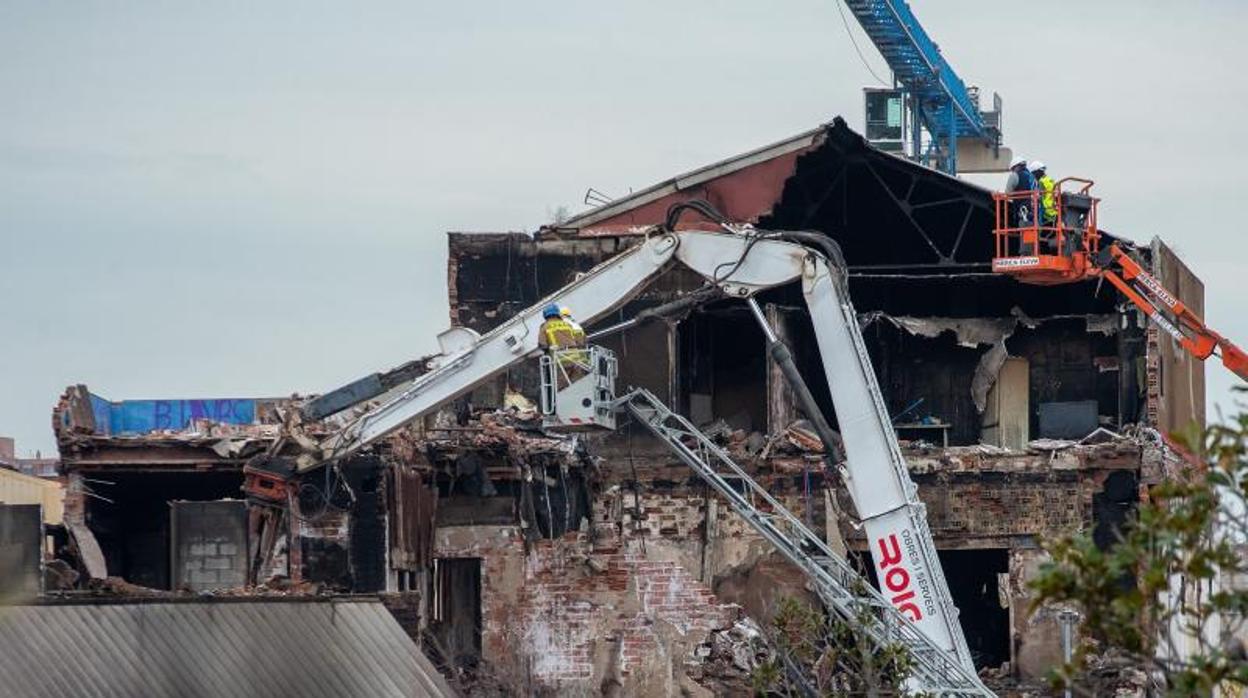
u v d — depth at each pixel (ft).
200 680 192.34
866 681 227.40
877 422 253.85
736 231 264.52
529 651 306.55
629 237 371.15
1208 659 113.39
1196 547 113.09
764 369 370.32
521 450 305.32
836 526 323.98
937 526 335.26
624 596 307.99
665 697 304.71
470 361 275.18
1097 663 285.02
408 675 200.75
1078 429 364.38
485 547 308.19
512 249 371.97
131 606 194.59
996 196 306.55
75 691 186.19
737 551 322.34
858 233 387.55
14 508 255.70
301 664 197.06
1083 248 301.84
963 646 248.93
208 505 281.95
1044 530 333.62
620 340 351.46
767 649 298.35
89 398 310.45
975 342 382.22
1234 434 112.78
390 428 278.05
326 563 282.56
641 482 324.80
